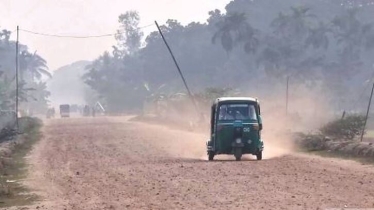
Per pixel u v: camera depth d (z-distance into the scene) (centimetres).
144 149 10512
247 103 8281
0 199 4981
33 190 5459
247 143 8056
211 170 6412
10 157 9462
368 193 4319
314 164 6850
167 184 5334
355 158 7519
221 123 8131
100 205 4334
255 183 5144
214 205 4028
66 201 4662
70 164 7975
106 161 8200
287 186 4869
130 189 5141
